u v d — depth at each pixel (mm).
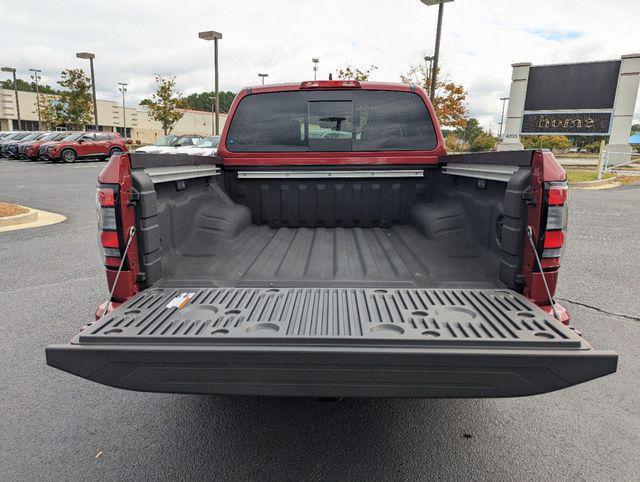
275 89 3932
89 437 2758
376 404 3104
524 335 1854
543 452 2605
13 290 5465
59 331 4285
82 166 26062
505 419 2924
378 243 3617
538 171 2217
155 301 2291
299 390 1828
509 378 1772
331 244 3604
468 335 1854
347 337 1833
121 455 2594
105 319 2059
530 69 26375
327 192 4105
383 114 3959
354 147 3986
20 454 2602
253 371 1821
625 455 2580
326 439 2732
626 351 3844
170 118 44219
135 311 2158
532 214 2268
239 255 3273
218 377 1835
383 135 3984
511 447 2650
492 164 2717
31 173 21641
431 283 2658
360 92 3934
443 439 2729
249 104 3975
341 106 3945
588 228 9227
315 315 2100
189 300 2311
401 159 3980
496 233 2715
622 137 24969
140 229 2428
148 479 2400
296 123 3973
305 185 4094
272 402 3139
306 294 2408
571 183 18438
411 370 1780
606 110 25016
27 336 4176
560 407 3061
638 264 6539
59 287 5590
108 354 1834
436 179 4043
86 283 5746
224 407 3080
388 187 4098
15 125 70188
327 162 3996
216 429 2836
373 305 2219
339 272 2861
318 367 1801
